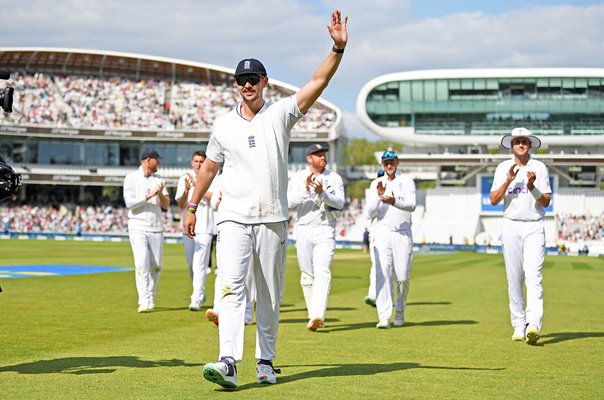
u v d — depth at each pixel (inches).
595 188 2662.4
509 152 2652.6
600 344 348.5
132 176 473.1
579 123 2615.7
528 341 343.6
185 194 484.1
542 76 2573.8
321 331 389.7
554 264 1417.3
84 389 228.2
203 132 2743.6
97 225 2593.5
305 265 412.5
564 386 244.8
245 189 243.3
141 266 470.0
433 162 2605.8
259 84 243.6
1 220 2496.3
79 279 740.7
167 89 2935.5
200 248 478.3
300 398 220.7
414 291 685.9
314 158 405.1
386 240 410.9
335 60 236.4
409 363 288.2
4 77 248.2
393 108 2659.9
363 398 222.1
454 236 2554.1
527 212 360.8
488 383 248.5
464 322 434.9
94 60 2871.6
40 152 2765.7
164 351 307.9
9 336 346.0
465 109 2618.1
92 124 2748.5
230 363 232.5
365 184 4569.4
